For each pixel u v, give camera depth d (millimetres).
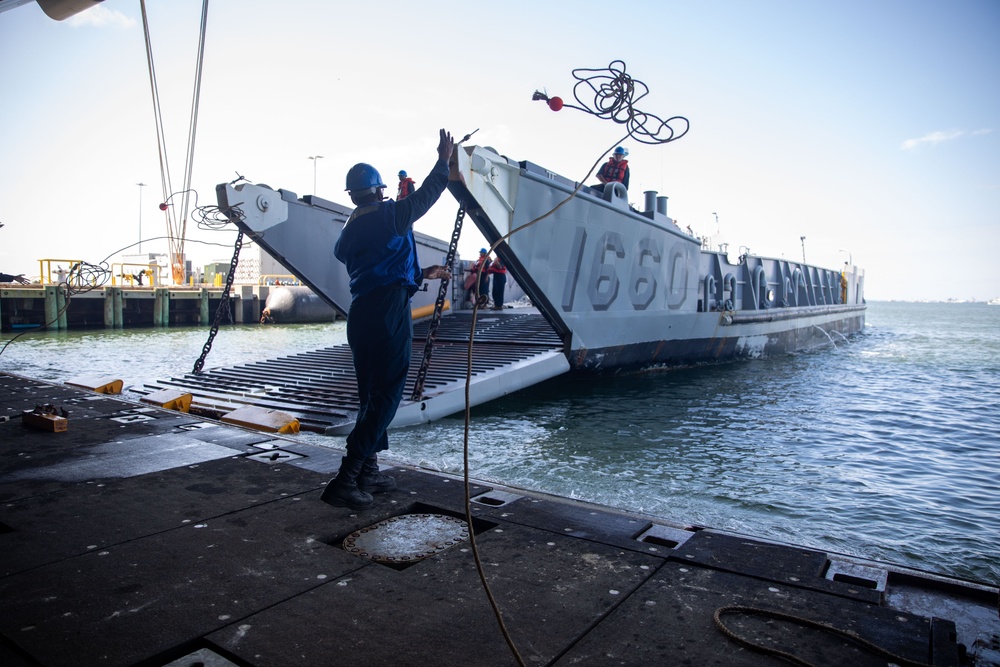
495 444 7648
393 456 6996
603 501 5453
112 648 2027
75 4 6465
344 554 2842
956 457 7332
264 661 1967
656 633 2170
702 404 10914
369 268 3467
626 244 12805
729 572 2678
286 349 20828
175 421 5789
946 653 2018
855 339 29672
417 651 2043
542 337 13500
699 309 16500
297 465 4316
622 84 4129
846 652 2049
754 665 1973
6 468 4199
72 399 6969
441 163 3559
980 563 4285
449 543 3033
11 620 2211
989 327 43875
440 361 11602
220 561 2744
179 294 33719
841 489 5969
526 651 2051
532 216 10430
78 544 2918
